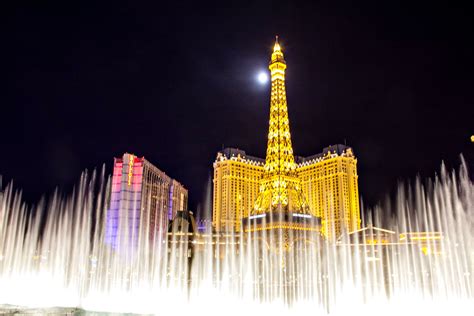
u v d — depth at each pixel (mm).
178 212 144250
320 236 173125
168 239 139750
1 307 49625
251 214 198125
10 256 121375
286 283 148125
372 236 148500
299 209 191125
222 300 125125
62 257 128125
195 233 141875
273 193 193625
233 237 157875
